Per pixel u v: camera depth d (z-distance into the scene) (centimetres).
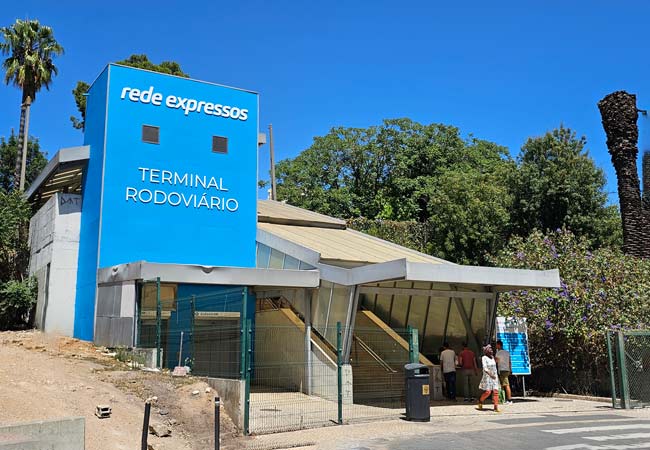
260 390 2019
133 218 2266
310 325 2022
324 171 5356
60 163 2341
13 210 2728
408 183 5072
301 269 2131
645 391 1781
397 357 2078
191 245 2380
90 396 1273
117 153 2273
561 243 2580
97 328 2106
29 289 2500
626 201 2892
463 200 3866
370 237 2697
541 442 1155
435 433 1261
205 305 2039
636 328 2055
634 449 1077
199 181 2442
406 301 2222
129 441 1088
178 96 2452
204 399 1362
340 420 1388
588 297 2136
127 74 2352
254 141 2617
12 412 1068
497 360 1898
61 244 2347
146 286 1905
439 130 5362
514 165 3934
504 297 2323
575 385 2086
